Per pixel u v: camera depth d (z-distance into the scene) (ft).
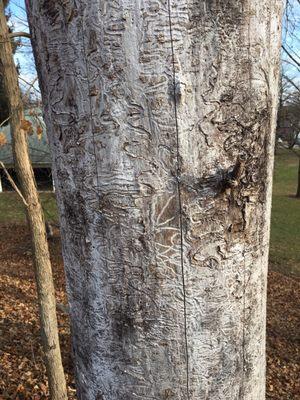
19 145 9.93
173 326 3.13
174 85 2.72
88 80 2.86
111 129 2.87
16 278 33.17
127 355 3.27
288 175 89.56
